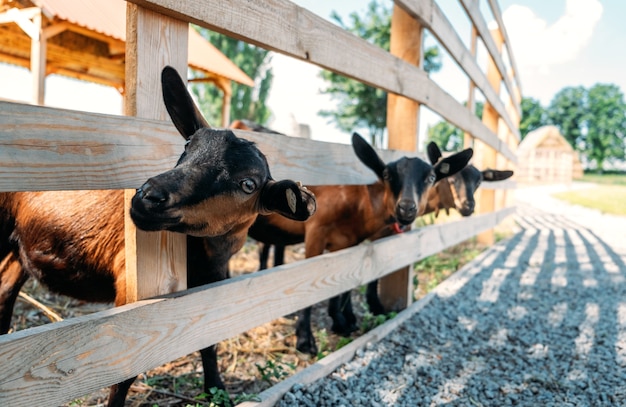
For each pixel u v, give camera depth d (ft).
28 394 4.75
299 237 13.44
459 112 16.03
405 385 9.52
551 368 10.68
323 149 9.53
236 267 19.33
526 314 14.75
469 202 13.88
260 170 5.91
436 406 8.82
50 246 8.03
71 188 5.16
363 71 10.05
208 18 6.32
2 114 4.53
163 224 5.21
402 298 13.96
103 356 5.42
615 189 108.06
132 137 5.74
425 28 13.09
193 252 7.36
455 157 11.17
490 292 17.20
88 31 23.58
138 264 6.10
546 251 27.43
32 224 8.17
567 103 209.26
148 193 4.91
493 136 22.34
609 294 17.53
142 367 5.90
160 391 8.84
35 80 21.21
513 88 34.40
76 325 5.12
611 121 196.24
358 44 9.85
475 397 9.27
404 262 12.59
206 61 30.42
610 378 10.07
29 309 12.91
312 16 8.42
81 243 7.71
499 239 31.89
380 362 10.54
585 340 12.44
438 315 14.11
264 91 82.64
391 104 13.26
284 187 5.83
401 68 11.65
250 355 11.10
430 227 14.24
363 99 79.30
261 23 7.21
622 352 11.51
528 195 90.53
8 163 4.61
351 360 10.44
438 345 11.95
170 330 6.21
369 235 12.55
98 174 5.40
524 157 136.87
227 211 5.77
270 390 8.18
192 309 6.49
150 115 6.06
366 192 11.82
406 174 10.49
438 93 14.03
